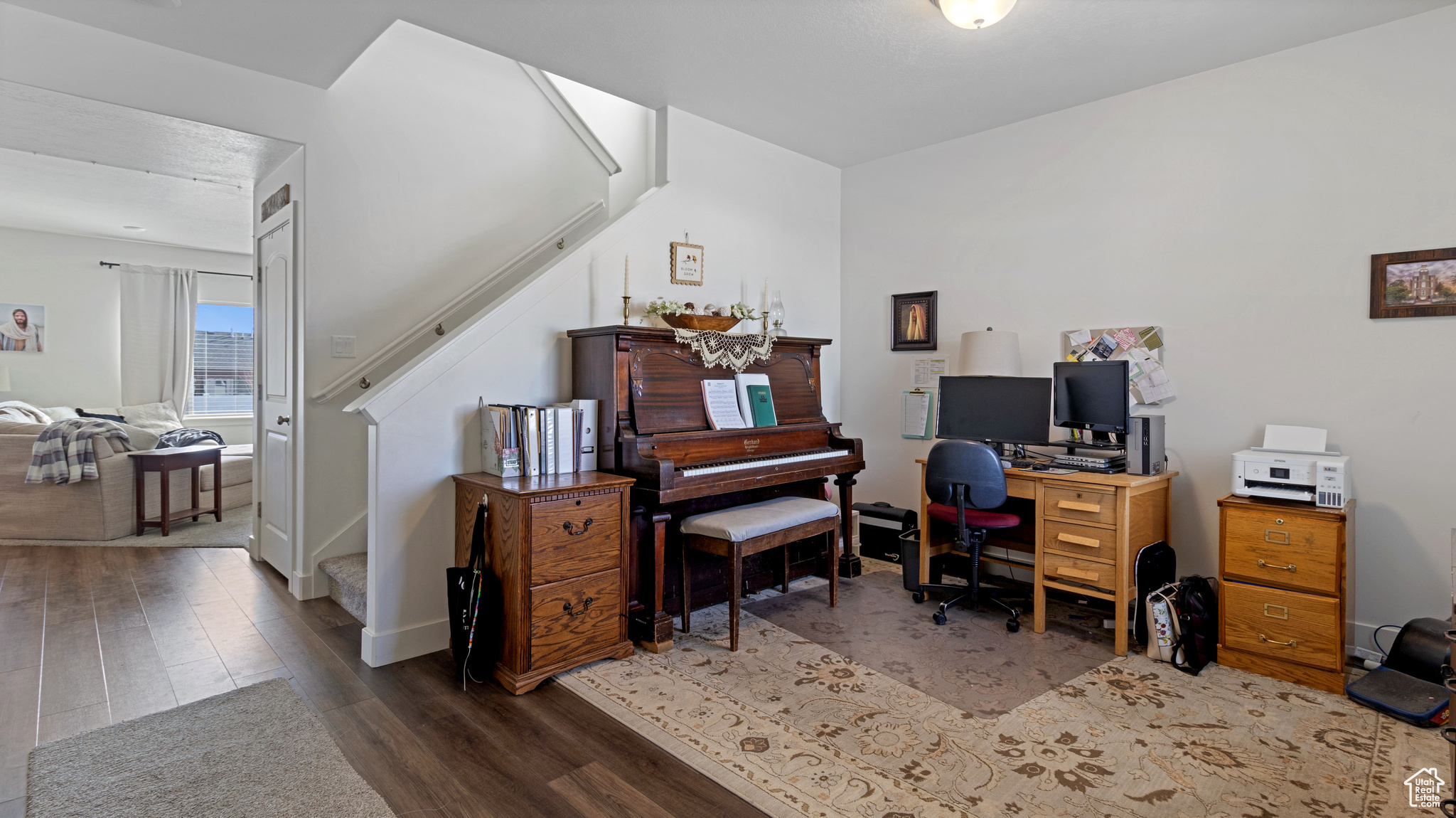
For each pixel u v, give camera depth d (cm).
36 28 262
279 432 376
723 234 395
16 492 465
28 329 656
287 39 285
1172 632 272
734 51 299
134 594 350
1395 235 272
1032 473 311
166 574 386
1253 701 239
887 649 288
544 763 199
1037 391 343
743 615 332
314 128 337
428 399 277
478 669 251
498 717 227
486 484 261
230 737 211
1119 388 314
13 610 326
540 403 316
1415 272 267
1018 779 192
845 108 363
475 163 394
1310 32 279
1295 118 293
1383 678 243
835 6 260
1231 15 264
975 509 329
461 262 388
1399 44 269
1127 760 201
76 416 648
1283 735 216
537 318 313
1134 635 290
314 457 345
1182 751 206
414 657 275
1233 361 312
